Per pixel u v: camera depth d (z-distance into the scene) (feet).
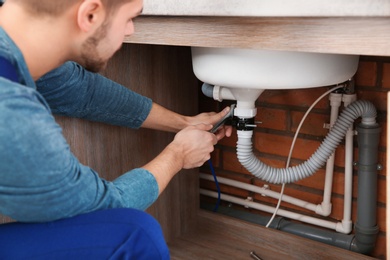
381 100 4.19
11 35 2.36
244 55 3.18
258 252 4.77
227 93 3.84
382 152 4.30
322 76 3.24
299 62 3.15
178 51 4.57
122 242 2.52
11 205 2.24
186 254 4.75
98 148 4.05
